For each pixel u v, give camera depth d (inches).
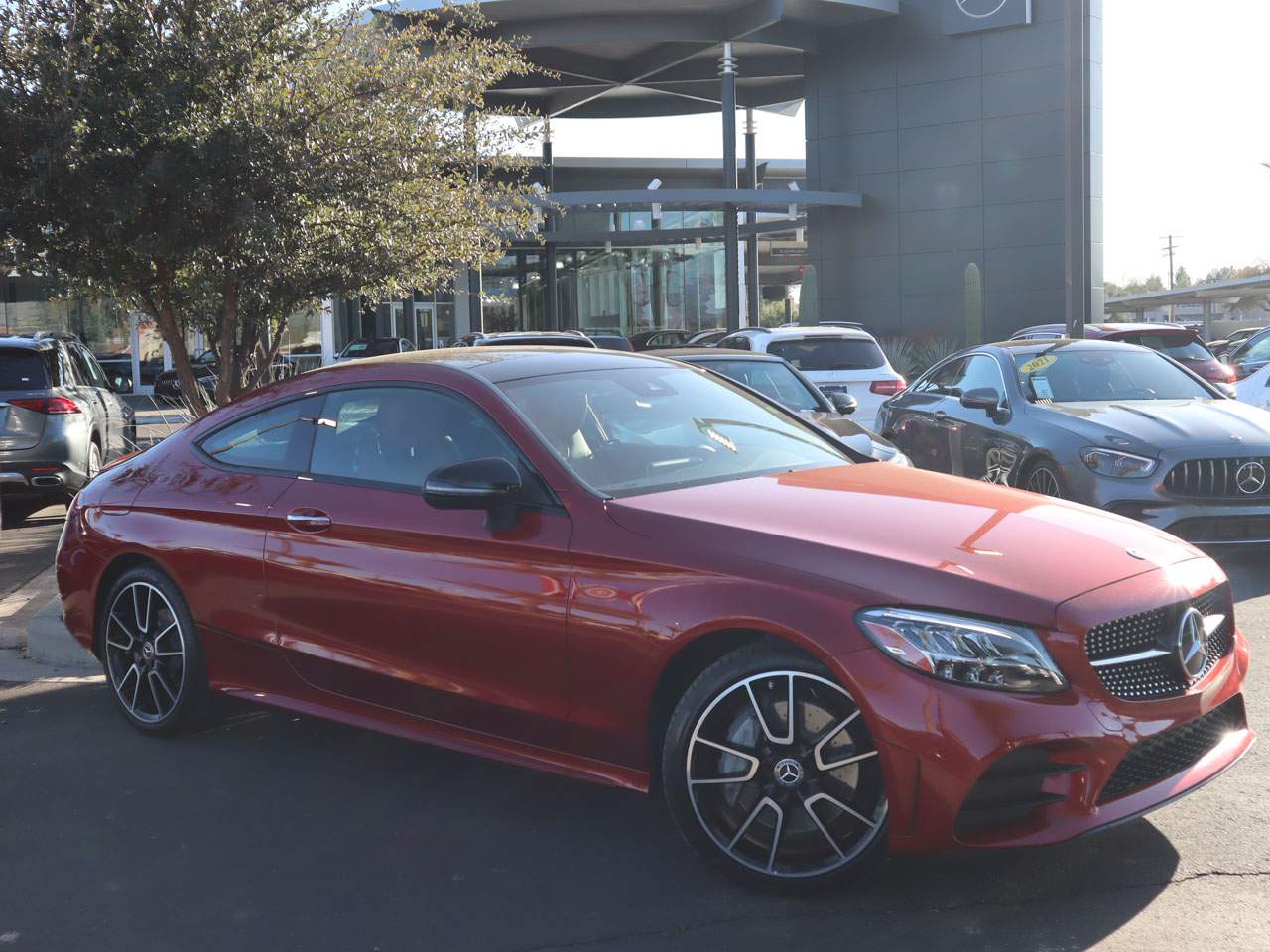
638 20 1256.2
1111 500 288.2
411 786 166.9
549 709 143.4
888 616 121.0
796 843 127.4
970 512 141.7
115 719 200.5
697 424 170.2
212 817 157.5
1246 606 254.2
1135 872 131.3
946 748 116.9
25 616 276.4
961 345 1333.7
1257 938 116.5
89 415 430.9
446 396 162.6
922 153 1359.5
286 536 168.7
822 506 141.9
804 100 1469.0
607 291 1563.7
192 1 294.0
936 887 129.6
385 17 346.0
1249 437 287.1
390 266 335.0
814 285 1325.0
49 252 311.6
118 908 132.5
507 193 358.9
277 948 122.8
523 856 142.9
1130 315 3065.9
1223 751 134.9
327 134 307.9
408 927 126.3
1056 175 1301.7
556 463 148.9
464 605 148.5
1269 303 3070.9
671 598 131.7
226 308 330.3
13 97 280.5
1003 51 1310.3
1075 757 118.8
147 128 289.4
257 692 176.1
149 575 187.0
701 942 120.3
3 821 157.9
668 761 133.3
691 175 1620.3
